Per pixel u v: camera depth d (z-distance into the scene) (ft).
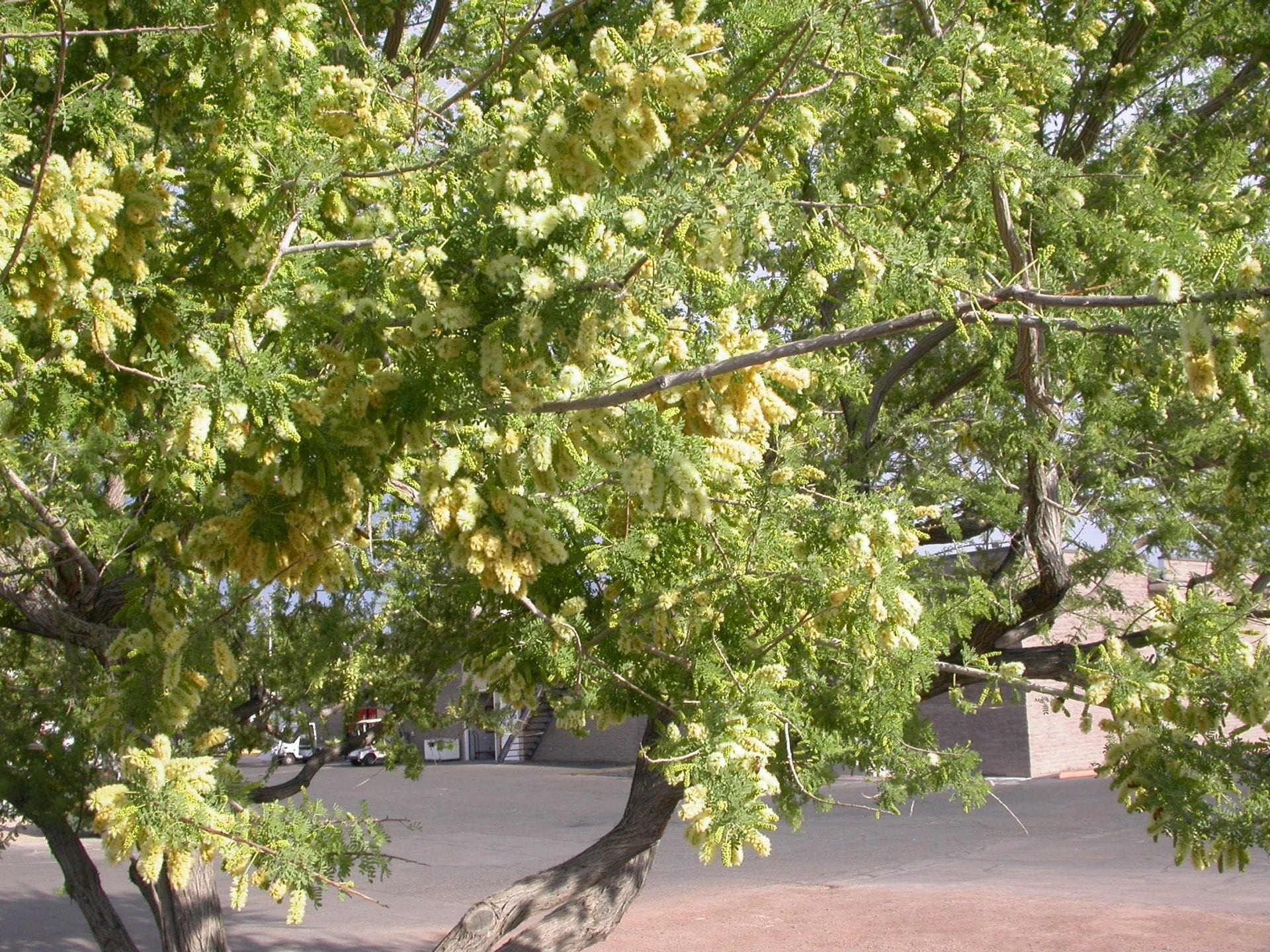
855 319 13.10
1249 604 16.31
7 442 13.03
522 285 8.34
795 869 49.29
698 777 9.84
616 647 13.16
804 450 14.02
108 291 8.63
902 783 14.74
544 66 8.87
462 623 18.95
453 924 39.96
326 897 44.96
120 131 10.82
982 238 15.26
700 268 9.19
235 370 8.48
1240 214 16.72
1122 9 19.45
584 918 18.78
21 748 17.02
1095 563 19.36
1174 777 14.32
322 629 20.02
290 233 10.72
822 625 11.60
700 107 9.27
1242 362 7.29
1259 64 20.13
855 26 10.19
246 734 21.33
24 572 15.34
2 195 8.16
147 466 10.96
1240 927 34.37
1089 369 14.65
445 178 10.54
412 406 9.04
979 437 20.12
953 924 36.19
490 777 97.35
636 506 11.92
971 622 16.03
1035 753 73.31
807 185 13.51
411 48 15.94
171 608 11.28
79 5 11.43
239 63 10.44
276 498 9.37
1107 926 34.99
